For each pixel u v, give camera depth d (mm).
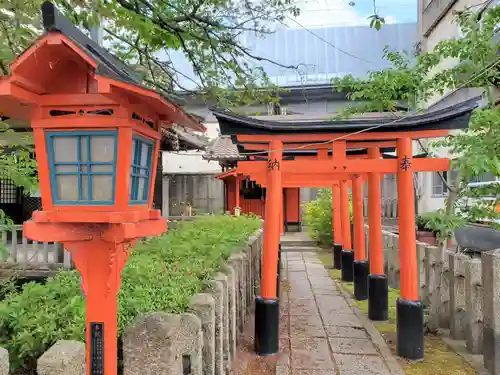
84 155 2443
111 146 2416
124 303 3346
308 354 5383
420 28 14086
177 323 2797
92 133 2398
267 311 5328
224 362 4426
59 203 2461
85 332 2838
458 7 10969
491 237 8766
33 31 3947
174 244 5770
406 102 7426
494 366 4609
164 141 10438
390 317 7121
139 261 4824
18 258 8633
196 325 3199
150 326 2697
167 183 19062
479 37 5922
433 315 6109
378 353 5434
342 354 5387
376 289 6992
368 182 7250
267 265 5465
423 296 6820
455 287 5855
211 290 4062
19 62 2150
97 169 2441
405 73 6871
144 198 2834
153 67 7004
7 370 2111
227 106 6801
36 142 2430
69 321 3055
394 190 17391
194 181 19906
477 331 5297
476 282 5301
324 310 7605
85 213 2383
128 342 2684
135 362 2676
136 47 5672
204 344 3588
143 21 4188
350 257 10297
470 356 5242
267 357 5242
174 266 4656
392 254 9398
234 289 5137
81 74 2352
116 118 2355
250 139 5543
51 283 3951
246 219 10195
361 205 8641
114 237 2424
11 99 2270
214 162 21312
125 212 2408
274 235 5488
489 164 5027
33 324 2957
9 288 5137
